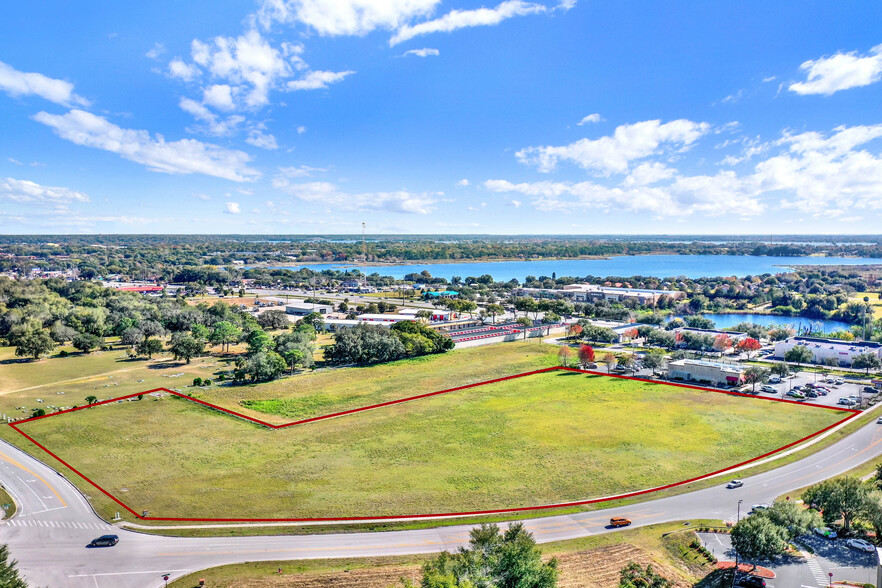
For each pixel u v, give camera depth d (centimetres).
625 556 7400
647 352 19975
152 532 7994
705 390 15600
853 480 8350
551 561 6662
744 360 19800
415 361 18925
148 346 19788
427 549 7569
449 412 13562
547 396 15000
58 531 8038
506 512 8631
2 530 8069
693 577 6988
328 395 14838
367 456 10762
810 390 14888
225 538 7844
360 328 19962
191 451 10969
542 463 10481
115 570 7106
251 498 9025
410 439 11694
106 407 13712
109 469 10106
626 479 9825
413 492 9244
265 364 16138
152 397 14575
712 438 11775
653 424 12669
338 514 8519
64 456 10688
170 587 6712
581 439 11719
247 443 11419
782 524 7575
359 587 6681
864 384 16100
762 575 7081
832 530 8169
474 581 5825
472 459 10650
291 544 7688
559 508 8775
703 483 9656
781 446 11350
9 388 15575
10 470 10062
